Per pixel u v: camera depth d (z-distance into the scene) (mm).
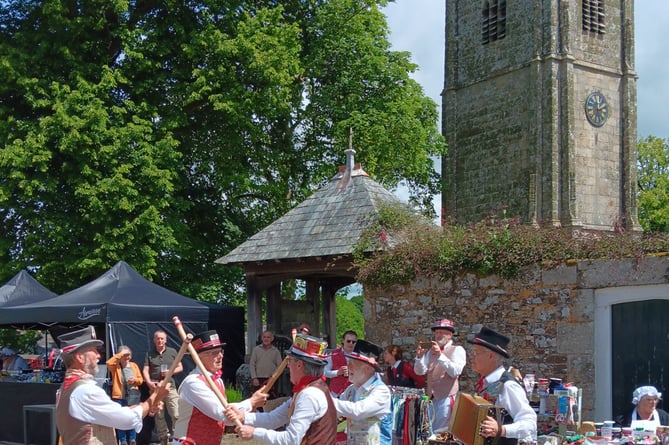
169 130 20203
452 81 40719
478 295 11156
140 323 13391
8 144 18672
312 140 24500
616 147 38156
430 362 8859
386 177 24688
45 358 16203
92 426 5996
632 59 38469
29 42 19469
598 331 9914
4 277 18625
